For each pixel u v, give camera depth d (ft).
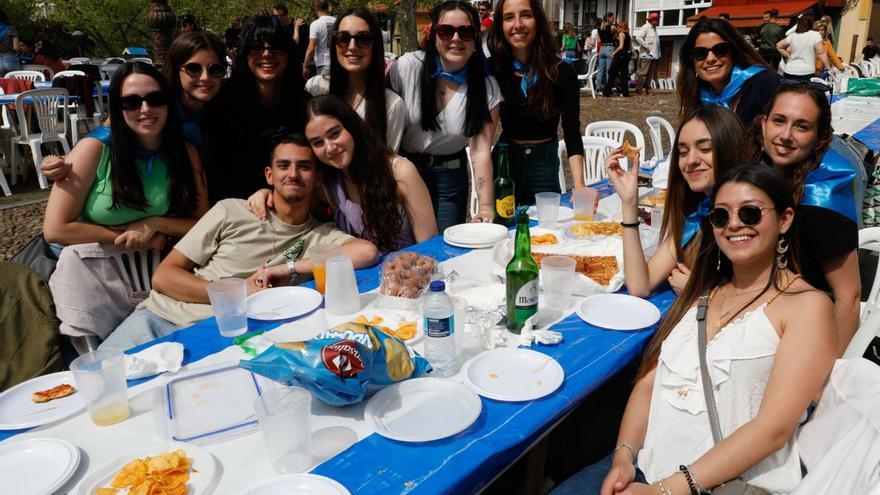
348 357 4.46
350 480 3.92
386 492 3.81
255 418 4.58
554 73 11.16
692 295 5.64
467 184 12.05
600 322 6.13
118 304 8.51
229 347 5.82
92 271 8.30
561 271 6.36
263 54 9.60
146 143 8.78
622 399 8.06
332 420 4.60
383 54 10.19
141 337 7.36
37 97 21.45
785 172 7.16
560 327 6.13
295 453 4.04
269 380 5.10
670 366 5.27
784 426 4.55
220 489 3.87
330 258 6.53
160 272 7.92
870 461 3.81
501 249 7.77
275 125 10.16
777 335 4.89
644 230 8.68
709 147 6.67
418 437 4.23
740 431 4.66
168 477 3.86
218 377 5.18
